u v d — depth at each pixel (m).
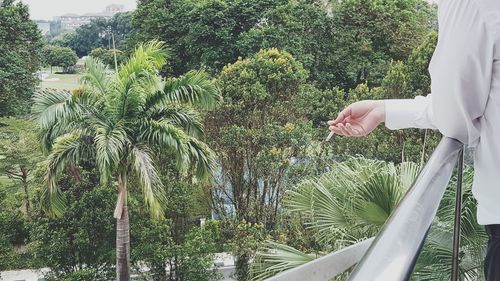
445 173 1.28
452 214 1.88
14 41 36.38
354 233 6.00
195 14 33.75
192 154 15.41
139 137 15.29
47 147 15.66
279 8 31.84
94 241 17.48
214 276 17.86
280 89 21.92
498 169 1.42
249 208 20.73
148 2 38.03
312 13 31.69
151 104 15.85
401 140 19.05
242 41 30.83
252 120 21.47
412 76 21.27
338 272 2.49
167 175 18.62
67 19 73.94
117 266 16.53
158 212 14.71
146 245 17.19
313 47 31.52
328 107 22.02
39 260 17.58
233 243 17.62
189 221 19.62
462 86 1.39
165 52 16.45
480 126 1.45
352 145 19.38
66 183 17.59
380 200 5.75
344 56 31.75
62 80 45.44
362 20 31.62
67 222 17.38
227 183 21.16
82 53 54.88
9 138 23.62
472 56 1.36
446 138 1.48
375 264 0.87
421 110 1.88
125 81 15.31
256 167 20.22
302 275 2.52
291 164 20.25
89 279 17.05
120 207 15.97
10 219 21.14
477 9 1.35
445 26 1.41
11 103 35.03
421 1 33.91
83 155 15.43
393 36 31.62
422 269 2.24
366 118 2.00
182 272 17.56
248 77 21.45
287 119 21.78
